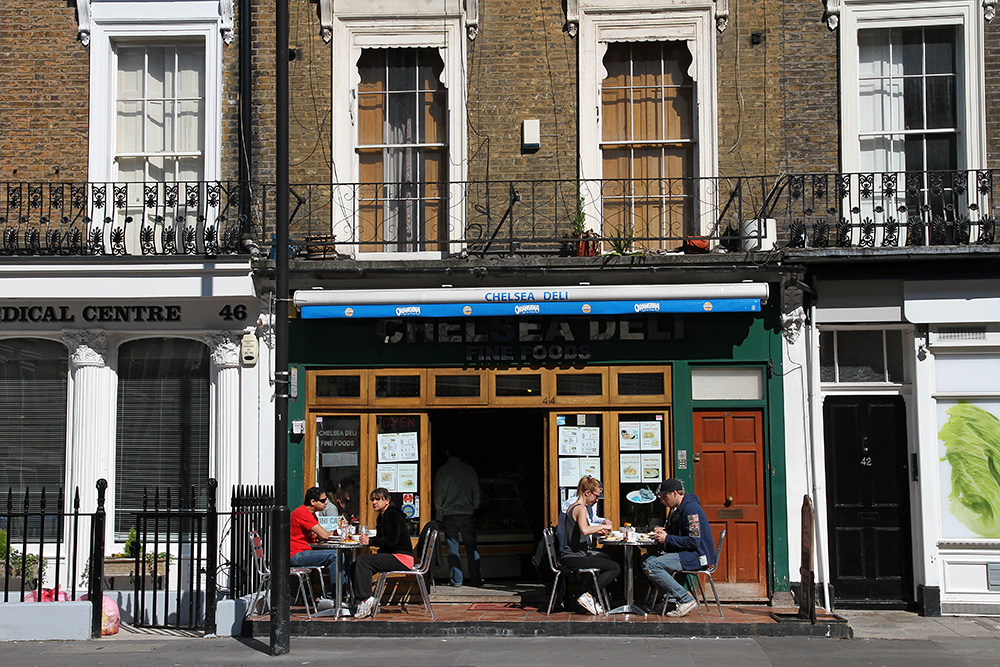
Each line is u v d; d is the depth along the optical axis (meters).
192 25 11.70
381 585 9.84
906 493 11.05
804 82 11.28
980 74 11.12
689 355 10.99
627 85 11.64
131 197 11.74
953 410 10.78
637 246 11.35
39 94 11.65
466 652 8.58
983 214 10.91
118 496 11.44
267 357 11.26
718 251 11.09
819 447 10.79
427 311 10.76
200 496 11.38
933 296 10.73
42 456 11.41
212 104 11.62
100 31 11.70
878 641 9.13
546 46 11.51
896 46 11.46
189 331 11.32
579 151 11.38
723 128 11.33
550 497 11.06
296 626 9.42
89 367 11.24
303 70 11.64
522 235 11.32
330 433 11.34
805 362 10.89
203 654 8.51
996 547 10.62
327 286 11.20
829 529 11.08
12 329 11.30
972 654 8.57
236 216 11.35
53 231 11.11
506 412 12.41
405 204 11.70
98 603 9.34
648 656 8.40
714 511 10.90
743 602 10.77
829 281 10.84
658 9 11.45
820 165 11.21
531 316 11.12
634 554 10.91
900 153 11.34
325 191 11.51
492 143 11.46
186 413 11.51
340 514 11.16
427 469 11.23
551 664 8.08
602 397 11.09
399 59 11.86
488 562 12.48
